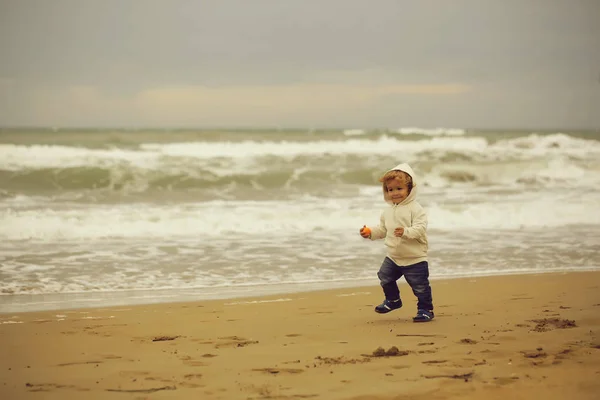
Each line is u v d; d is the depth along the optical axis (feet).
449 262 32.24
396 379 11.88
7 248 34.65
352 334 16.80
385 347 14.93
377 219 44.98
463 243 37.81
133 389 11.61
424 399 10.62
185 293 25.26
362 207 50.16
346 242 37.65
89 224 41.27
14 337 17.21
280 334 17.07
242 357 14.16
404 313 20.44
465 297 23.24
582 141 99.91
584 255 34.32
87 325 19.10
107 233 39.40
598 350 14.03
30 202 51.52
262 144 84.07
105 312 21.52
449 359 13.46
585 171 76.13
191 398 10.96
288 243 37.22
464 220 45.80
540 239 39.29
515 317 18.92
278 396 10.95
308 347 15.20
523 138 99.04
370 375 12.22
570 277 28.30
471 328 17.17
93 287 26.35
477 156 84.33
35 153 72.02
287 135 94.17
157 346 15.79
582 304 21.49
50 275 28.48
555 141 99.19
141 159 70.49
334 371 12.61
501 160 81.41
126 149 79.05
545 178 73.46
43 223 41.14
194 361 13.82
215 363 13.60
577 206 50.78
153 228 41.04
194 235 39.52
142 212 46.11
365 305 22.47
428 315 18.33
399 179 17.95
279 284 27.17
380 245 36.78
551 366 12.65
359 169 70.03
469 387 11.21
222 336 16.98
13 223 40.83
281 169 69.77
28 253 33.35
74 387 11.85
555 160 80.43
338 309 21.65
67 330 18.28
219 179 63.82
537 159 81.71
